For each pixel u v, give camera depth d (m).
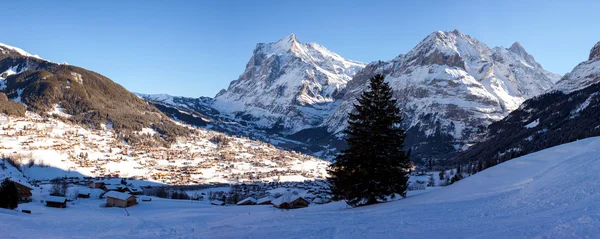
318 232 25.75
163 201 123.50
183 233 34.78
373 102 50.56
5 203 70.88
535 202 28.02
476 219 25.11
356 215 33.38
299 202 93.31
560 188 30.20
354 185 49.84
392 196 52.47
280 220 34.72
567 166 37.56
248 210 84.25
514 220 22.84
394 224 26.34
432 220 26.52
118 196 105.38
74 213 77.62
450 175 182.00
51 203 94.62
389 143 49.59
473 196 37.56
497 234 19.52
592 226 17.52
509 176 45.62
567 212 22.31
